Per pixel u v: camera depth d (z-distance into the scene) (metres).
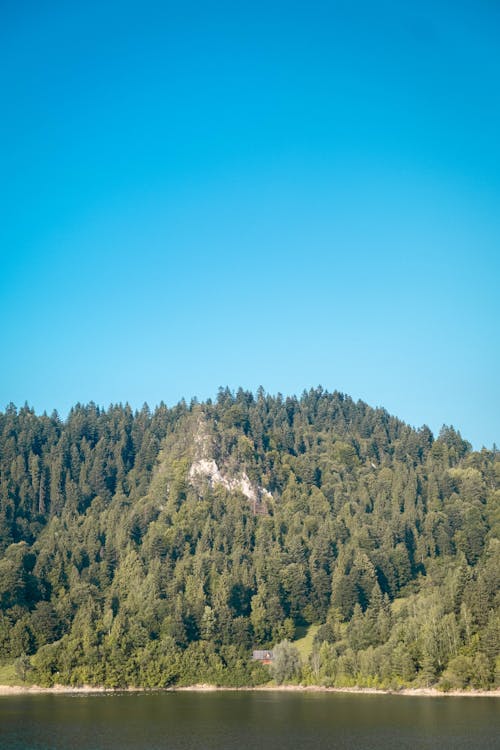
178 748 165.88
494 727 181.62
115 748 165.62
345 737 174.75
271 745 167.88
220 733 180.12
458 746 164.38
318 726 186.88
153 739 173.75
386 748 163.88
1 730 183.75
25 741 172.00
